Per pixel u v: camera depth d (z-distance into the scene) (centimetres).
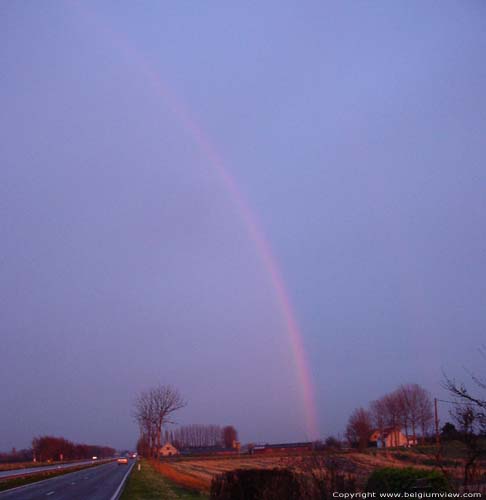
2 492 3472
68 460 14088
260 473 1750
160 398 8700
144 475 4953
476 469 1076
